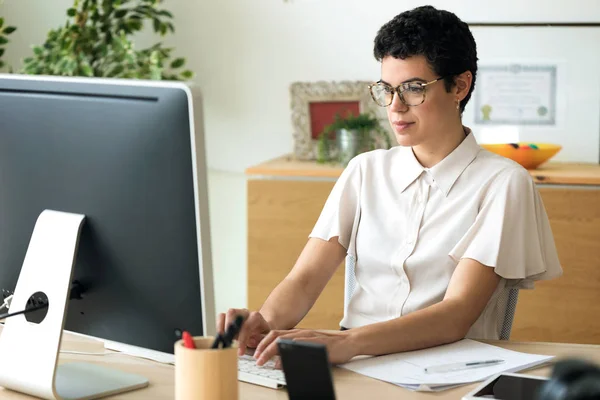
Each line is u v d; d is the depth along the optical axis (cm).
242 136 392
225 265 398
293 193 331
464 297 172
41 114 134
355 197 201
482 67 360
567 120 358
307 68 381
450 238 186
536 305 318
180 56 392
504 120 361
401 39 181
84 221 131
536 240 184
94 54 365
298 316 190
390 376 140
